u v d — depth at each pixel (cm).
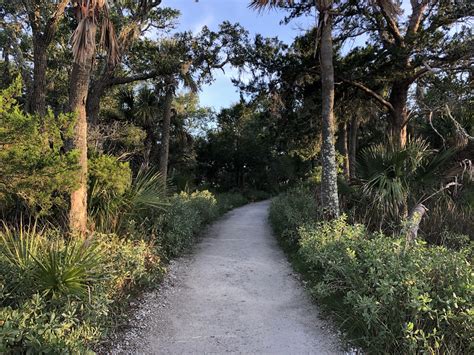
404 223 597
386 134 1015
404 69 1103
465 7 1012
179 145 2570
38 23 1004
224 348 416
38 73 1002
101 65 1410
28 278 398
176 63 1390
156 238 768
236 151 3700
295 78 1234
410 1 1155
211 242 1013
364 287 424
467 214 882
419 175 810
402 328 360
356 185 877
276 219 1200
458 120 1164
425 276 402
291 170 3014
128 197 757
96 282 434
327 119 832
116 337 434
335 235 600
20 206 552
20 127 427
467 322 353
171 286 625
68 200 601
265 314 514
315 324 481
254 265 764
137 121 2000
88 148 789
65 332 360
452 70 1105
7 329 294
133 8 1438
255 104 1303
